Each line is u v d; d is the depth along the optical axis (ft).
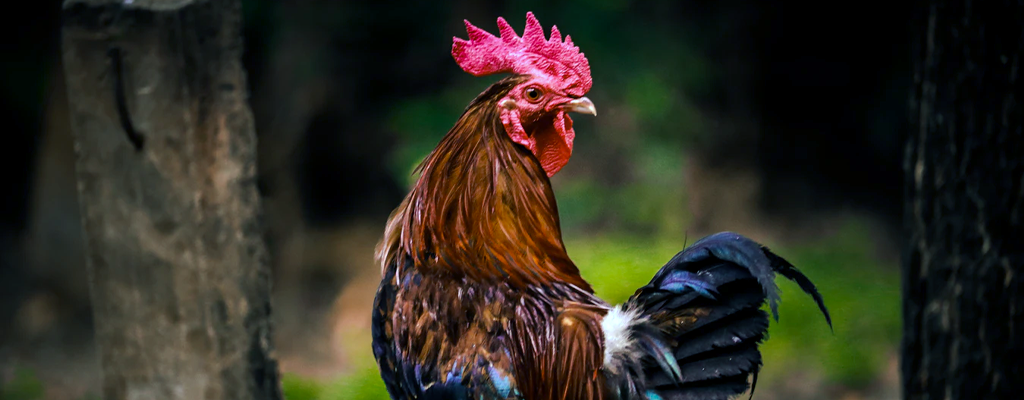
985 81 21.45
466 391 18.34
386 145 70.79
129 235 19.40
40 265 59.00
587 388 18.19
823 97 80.94
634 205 65.31
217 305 19.84
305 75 65.82
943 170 22.27
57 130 59.21
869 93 79.66
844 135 81.41
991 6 21.17
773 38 77.82
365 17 66.23
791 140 80.23
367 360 48.37
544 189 19.61
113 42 18.67
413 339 18.92
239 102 19.79
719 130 73.92
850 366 46.16
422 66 68.90
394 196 74.08
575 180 66.23
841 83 80.43
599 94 66.39
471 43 19.69
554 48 19.45
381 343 19.88
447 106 63.72
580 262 54.65
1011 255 21.84
